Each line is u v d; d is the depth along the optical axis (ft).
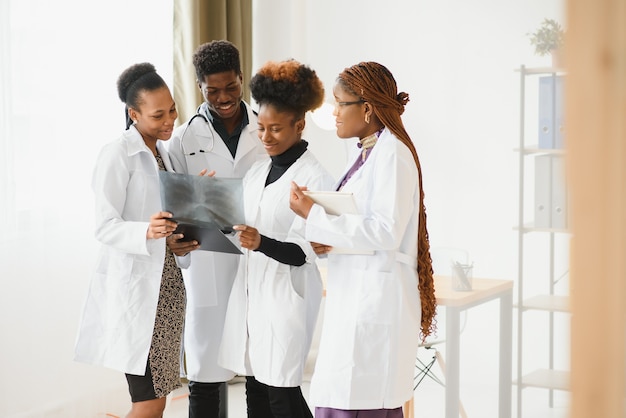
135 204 8.02
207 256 8.84
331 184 8.17
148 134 8.11
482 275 14.16
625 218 1.99
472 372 14.28
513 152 13.80
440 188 14.43
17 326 10.59
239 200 7.61
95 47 11.61
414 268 7.41
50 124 10.93
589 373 2.06
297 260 7.98
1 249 10.35
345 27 15.24
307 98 7.92
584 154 2.02
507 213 13.91
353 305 7.15
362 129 7.37
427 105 14.47
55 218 11.05
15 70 10.46
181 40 13.23
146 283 7.91
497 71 13.85
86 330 8.05
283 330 8.05
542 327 13.74
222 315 8.98
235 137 9.14
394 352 7.11
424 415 12.40
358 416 7.18
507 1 13.70
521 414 12.59
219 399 9.39
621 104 1.98
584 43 2.00
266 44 15.53
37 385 10.84
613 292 2.01
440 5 14.26
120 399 11.96
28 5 10.59
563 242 13.50
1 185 10.28
